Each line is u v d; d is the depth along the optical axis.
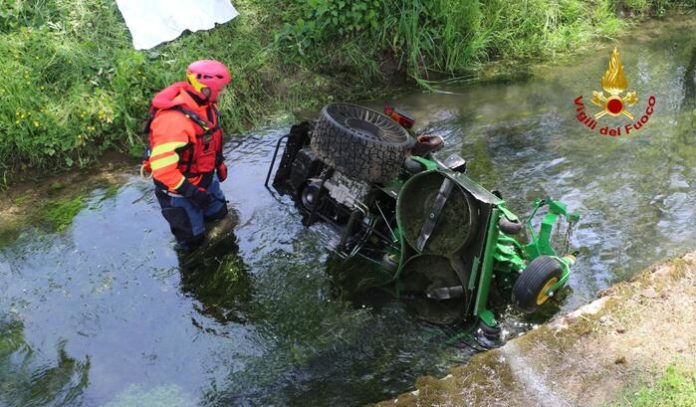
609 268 4.63
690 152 5.98
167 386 3.88
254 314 4.39
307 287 4.57
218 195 5.06
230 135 6.35
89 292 4.57
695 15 8.90
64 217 5.28
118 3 6.77
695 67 7.54
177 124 4.32
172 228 4.76
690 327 3.81
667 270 4.27
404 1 7.34
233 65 6.73
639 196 5.40
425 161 4.30
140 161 5.96
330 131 4.41
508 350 3.77
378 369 3.93
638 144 6.13
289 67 6.95
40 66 6.14
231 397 3.79
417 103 6.90
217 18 7.04
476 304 4.08
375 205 4.57
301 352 4.09
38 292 4.57
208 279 4.67
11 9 6.59
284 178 5.45
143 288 4.60
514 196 5.41
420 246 4.14
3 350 4.12
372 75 7.20
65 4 6.80
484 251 3.95
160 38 6.69
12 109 5.75
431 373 3.88
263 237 5.01
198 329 4.28
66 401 3.79
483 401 3.48
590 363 3.64
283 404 3.73
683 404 3.33
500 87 7.23
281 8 7.39
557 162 5.87
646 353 3.66
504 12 8.06
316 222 5.09
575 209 5.25
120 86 6.12
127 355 4.10
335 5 7.15
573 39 8.11
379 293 4.49
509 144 6.16
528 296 3.87
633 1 8.80
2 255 4.90
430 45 7.37
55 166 5.82
